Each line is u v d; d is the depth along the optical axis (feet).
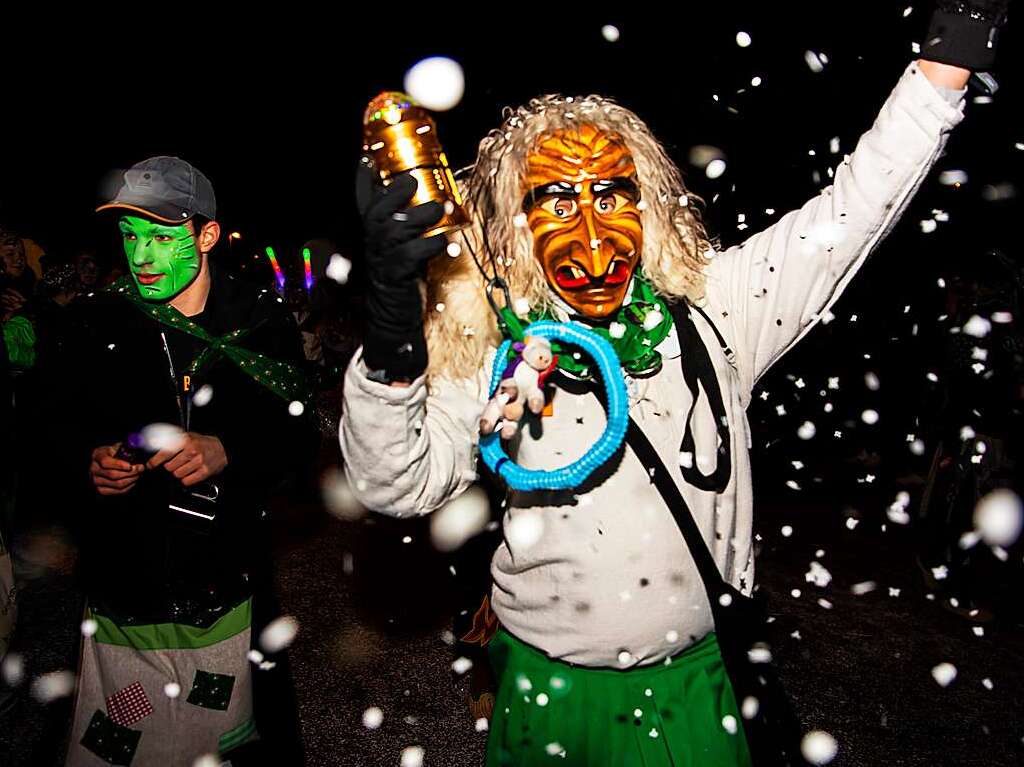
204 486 7.01
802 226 5.43
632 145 5.46
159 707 7.04
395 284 4.08
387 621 12.80
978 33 4.78
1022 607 13.24
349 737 10.10
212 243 7.59
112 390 7.25
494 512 6.20
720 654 5.69
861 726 10.29
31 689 10.61
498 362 5.08
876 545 16.20
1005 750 9.85
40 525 16.14
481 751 9.86
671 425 5.33
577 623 5.37
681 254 5.58
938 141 5.00
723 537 5.43
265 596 7.59
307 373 8.00
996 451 12.89
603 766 5.51
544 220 5.11
